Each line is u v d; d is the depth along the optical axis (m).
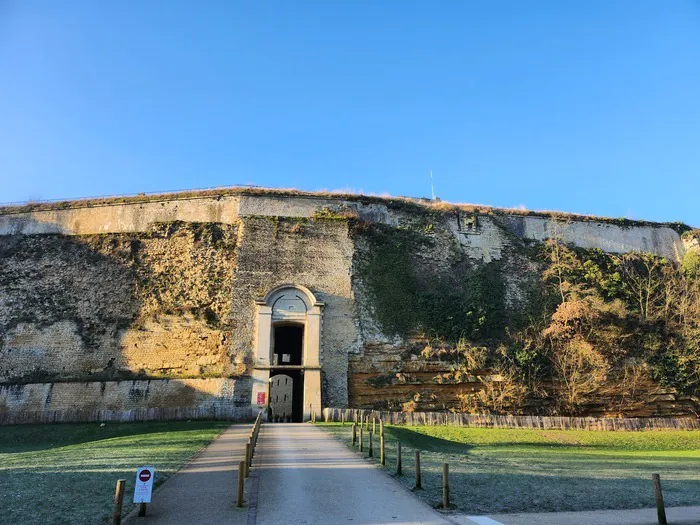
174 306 34.94
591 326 36.31
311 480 13.63
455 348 34.91
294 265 36.41
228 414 29.95
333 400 32.62
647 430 31.75
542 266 41.12
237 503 11.17
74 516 10.29
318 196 39.66
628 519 10.93
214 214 38.59
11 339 34.47
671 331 38.16
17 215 40.09
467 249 40.38
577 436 29.02
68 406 31.61
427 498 12.14
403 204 41.09
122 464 15.62
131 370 33.28
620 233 45.38
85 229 39.12
